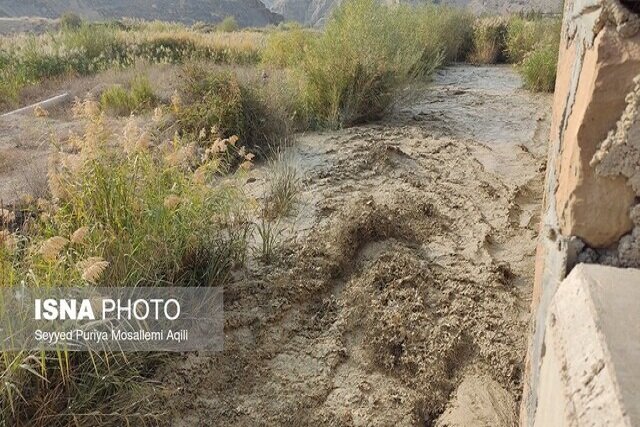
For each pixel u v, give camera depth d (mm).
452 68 11508
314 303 3176
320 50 7027
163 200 2906
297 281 3232
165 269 2893
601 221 1273
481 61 12562
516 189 4703
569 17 1790
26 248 2525
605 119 1229
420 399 2562
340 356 2768
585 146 1257
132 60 10148
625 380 864
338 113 6520
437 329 2930
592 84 1231
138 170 3100
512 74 10688
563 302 1175
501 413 2436
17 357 1974
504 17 15023
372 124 6664
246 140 5531
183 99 6137
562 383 1053
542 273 1690
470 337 2895
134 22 21781
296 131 6242
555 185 1607
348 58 6703
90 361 2262
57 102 7707
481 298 3193
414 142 5832
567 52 1752
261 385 2547
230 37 14102
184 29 19094
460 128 6551
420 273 3391
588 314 1044
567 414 969
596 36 1275
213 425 2311
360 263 3545
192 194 3143
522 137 6250
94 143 2938
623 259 1287
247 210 3980
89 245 2588
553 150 1827
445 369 2736
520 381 2592
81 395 2137
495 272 3447
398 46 7496
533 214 4328
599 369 921
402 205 4207
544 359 1358
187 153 3232
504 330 2908
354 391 2564
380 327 2934
